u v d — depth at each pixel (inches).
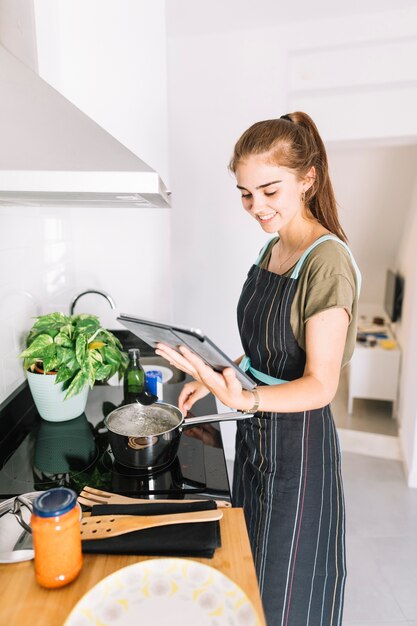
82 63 64.9
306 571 39.0
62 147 24.3
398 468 98.9
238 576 24.3
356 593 63.9
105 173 27.8
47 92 21.4
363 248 169.0
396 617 59.9
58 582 23.2
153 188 27.9
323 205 39.2
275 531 38.8
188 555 25.5
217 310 92.9
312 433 38.2
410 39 77.9
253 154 34.1
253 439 40.2
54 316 47.2
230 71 81.9
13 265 49.8
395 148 130.0
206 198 87.8
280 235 41.5
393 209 150.7
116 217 70.3
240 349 94.2
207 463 36.9
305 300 35.7
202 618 21.3
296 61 83.7
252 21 77.7
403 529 78.0
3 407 44.3
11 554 25.6
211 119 84.3
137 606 21.8
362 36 77.7
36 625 21.3
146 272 72.4
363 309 186.9
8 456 38.9
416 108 83.8
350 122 86.8
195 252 90.7
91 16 63.2
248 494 42.0
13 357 49.4
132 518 27.9
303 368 38.1
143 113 67.9
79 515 23.9
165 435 35.0
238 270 90.3
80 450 39.7
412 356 100.7
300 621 39.8
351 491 89.5
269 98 82.2
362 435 115.8
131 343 71.4
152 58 66.2
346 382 160.9
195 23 77.5
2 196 33.1
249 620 21.1
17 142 24.1
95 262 72.0
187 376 58.3
